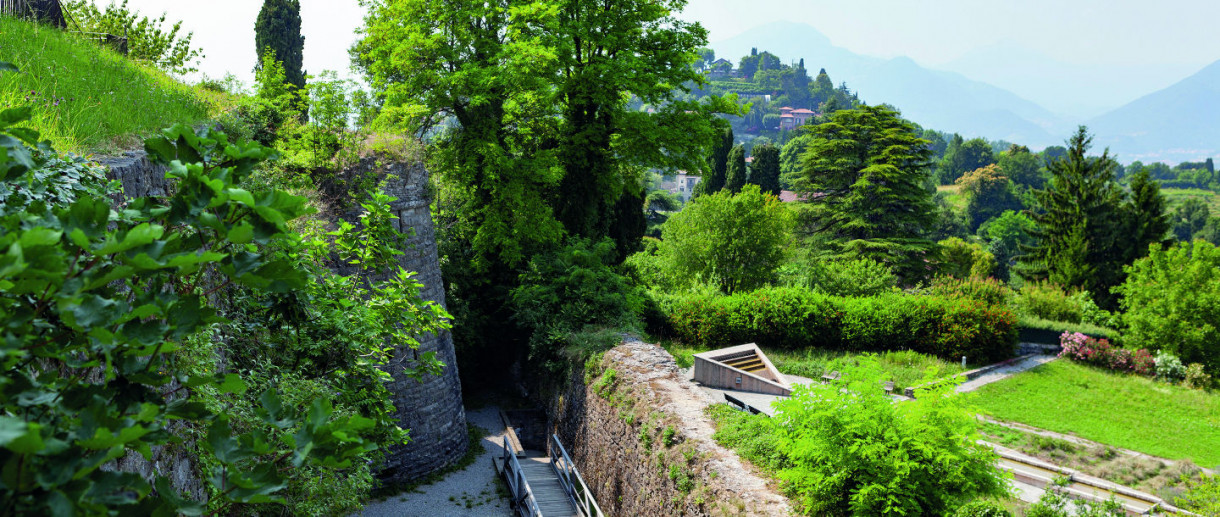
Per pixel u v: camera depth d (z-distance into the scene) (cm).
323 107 1709
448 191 2550
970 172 13988
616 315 2088
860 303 2539
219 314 787
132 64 1581
